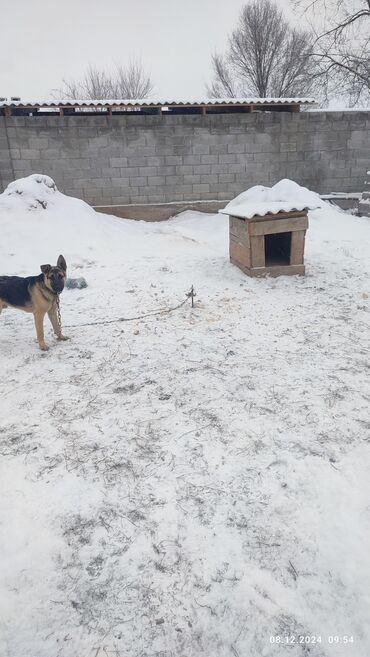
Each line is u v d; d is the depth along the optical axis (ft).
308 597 6.33
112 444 9.84
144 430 10.28
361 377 12.29
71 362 13.98
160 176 39.88
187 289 20.72
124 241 30.68
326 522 7.55
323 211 34.17
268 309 17.94
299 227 20.94
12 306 14.37
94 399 11.73
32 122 36.63
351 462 8.98
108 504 8.14
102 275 23.44
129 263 25.41
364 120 40.19
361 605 6.18
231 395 11.62
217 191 41.01
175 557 7.03
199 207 41.11
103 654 5.70
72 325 17.15
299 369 12.91
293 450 9.39
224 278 21.95
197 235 33.04
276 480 8.57
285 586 6.50
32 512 7.98
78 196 39.50
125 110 42.04
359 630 5.88
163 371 13.07
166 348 14.69
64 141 37.60
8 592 6.51
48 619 6.15
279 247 25.29
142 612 6.21
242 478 8.66
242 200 36.63
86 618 6.15
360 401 11.11
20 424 10.75
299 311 17.63
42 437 10.20
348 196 40.91
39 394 12.10
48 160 37.96
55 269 14.10
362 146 40.96
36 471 9.07
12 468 9.18
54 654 5.70
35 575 6.77
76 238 28.14
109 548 7.23
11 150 37.19
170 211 40.93
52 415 11.07
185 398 11.57
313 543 7.17
